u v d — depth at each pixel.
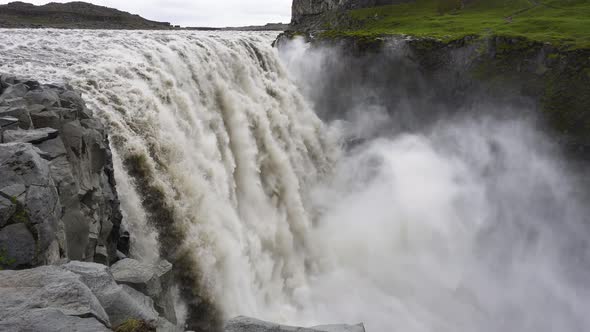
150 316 9.48
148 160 21.89
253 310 26.11
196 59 32.19
